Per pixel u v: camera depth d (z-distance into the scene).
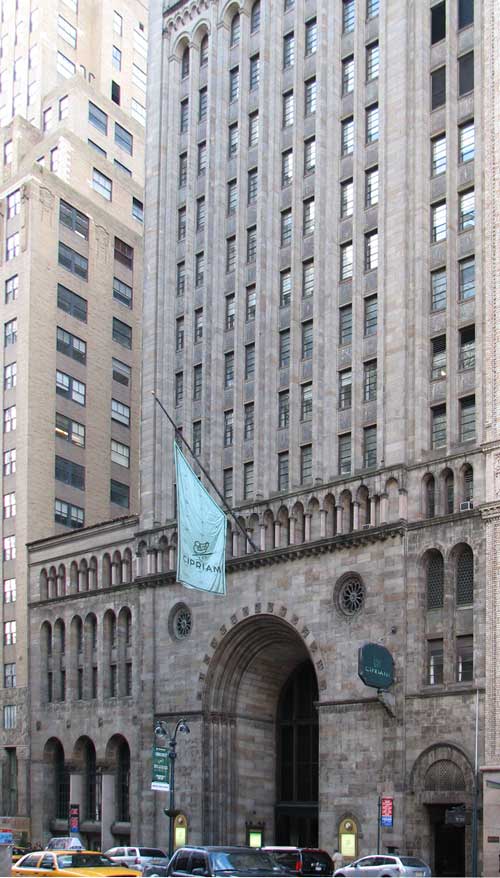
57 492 88.31
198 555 56.34
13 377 89.50
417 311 56.97
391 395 57.00
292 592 59.69
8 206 94.25
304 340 63.38
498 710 49.03
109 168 103.19
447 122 57.69
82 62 111.88
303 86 66.56
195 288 71.62
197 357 70.25
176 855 34.50
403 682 53.16
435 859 51.53
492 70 55.59
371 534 55.84
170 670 66.31
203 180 72.62
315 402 61.06
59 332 92.00
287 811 64.38
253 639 63.19
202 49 75.19
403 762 52.31
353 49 63.69
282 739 66.19
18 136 103.25
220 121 71.69
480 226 55.12
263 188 67.19
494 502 50.97
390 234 58.88
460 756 50.34
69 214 95.38
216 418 67.25
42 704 77.94
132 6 117.81
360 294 60.16
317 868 50.69
